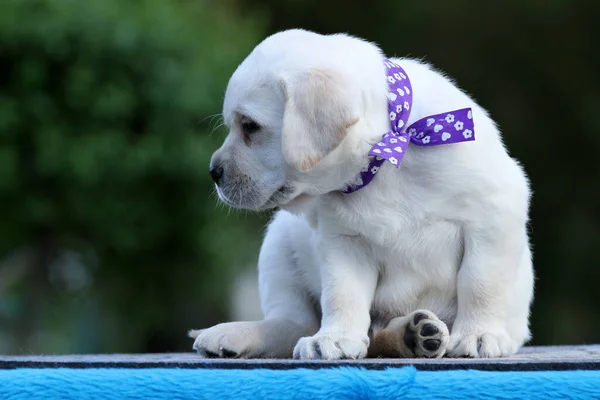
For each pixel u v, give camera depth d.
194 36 13.15
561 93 20.16
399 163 4.85
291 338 5.48
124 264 14.15
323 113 4.79
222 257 13.95
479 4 19.86
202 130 13.06
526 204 5.36
